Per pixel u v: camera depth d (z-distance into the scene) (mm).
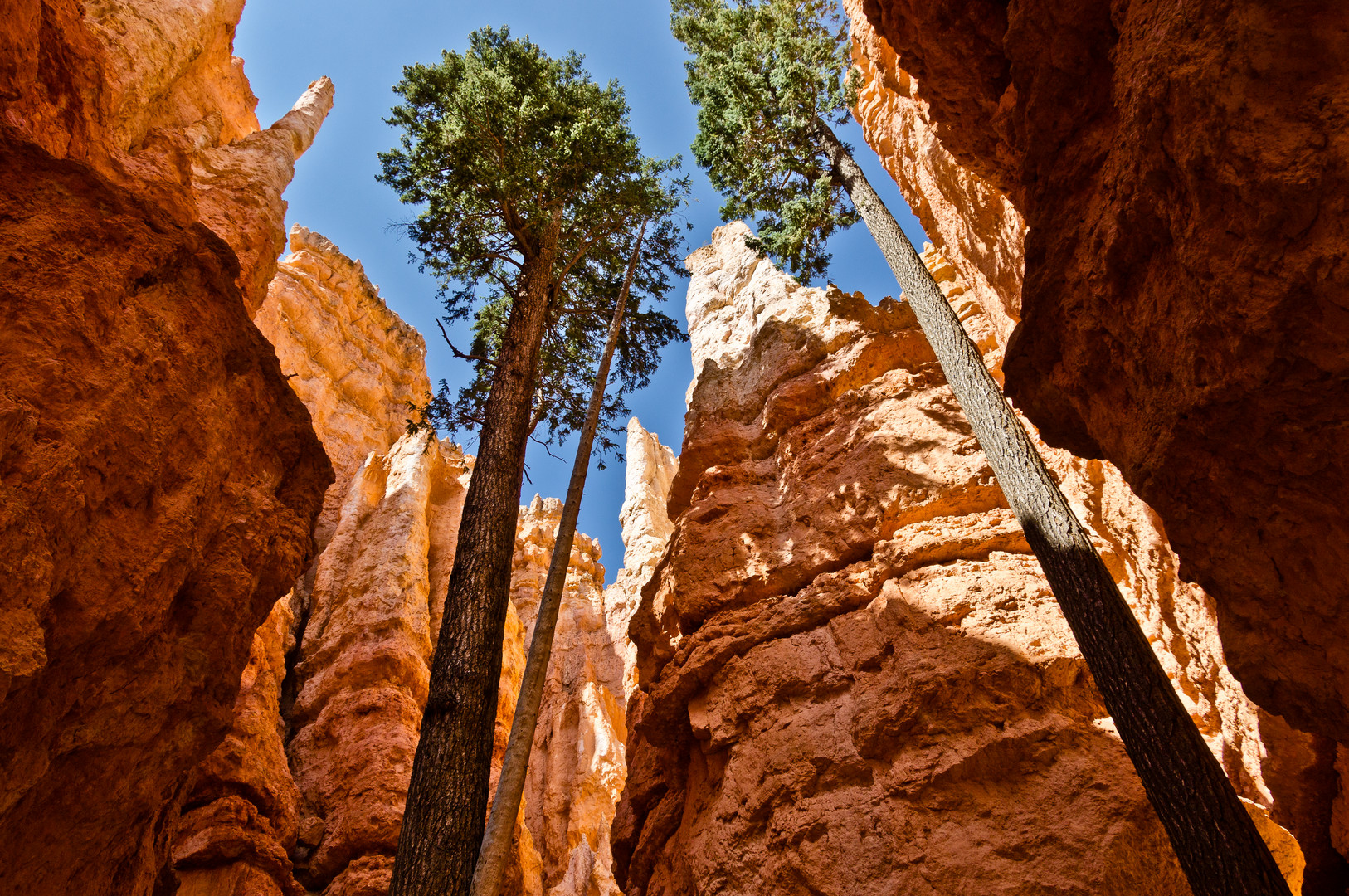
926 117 14453
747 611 12266
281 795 18078
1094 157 5938
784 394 15211
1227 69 4254
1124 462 6195
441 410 14484
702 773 11844
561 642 35500
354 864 18266
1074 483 12109
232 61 21062
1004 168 9711
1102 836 7965
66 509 6793
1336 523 4867
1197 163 4531
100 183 8352
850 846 8938
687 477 15555
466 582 9117
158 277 8844
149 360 8258
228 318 9852
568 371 15633
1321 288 4176
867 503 12320
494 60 15727
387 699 22438
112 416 7590
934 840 8555
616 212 15586
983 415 8133
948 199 15172
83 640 7250
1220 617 5703
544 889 25469
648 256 16938
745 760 10539
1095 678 6113
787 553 12609
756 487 14289
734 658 11719
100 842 8219
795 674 10938
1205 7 4363
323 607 26375
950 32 8414
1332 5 4012
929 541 11188
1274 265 4324
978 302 16984
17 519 6168
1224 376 4809
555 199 14633
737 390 16891
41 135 8617
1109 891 7617
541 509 42031
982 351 16141
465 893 7051
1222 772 5242
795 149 15039
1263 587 5355
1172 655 11102
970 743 9062
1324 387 4504
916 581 10820
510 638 29953
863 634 10758
